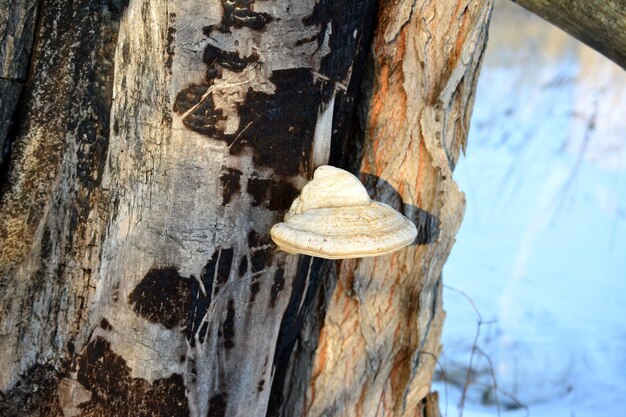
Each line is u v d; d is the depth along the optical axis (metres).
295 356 1.49
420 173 1.44
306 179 1.31
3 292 1.33
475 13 1.39
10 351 1.33
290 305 1.35
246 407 1.36
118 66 1.27
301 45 1.26
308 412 1.49
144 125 1.26
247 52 1.24
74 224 1.31
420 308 1.48
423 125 1.42
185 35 1.23
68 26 1.29
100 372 1.31
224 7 1.23
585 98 4.05
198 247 1.28
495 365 2.18
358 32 1.32
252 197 1.28
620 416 2.01
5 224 1.32
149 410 1.31
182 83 1.24
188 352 1.31
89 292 1.31
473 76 1.45
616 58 1.47
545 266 2.87
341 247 1.24
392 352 1.50
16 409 1.33
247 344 1.33
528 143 3.83
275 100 1.26
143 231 1.28
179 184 1.26
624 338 2.33
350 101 1.36
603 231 3.13
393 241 1.26
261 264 1.31
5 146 1.31
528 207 3.37
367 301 1.47
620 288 2.70
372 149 1.43
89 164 1.30
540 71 4.42
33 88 1.31
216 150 1.26
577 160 3.57
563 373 2.18
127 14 1.25
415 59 1.40
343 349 1.48
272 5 1.24
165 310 1.29
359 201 1.28
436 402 1.59
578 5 1.43
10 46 1.29
